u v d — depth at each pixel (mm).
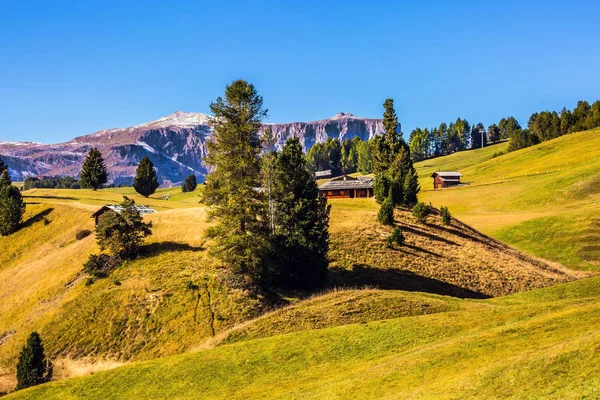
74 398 29297
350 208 87625
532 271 62562
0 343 47250
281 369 29297
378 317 38312
